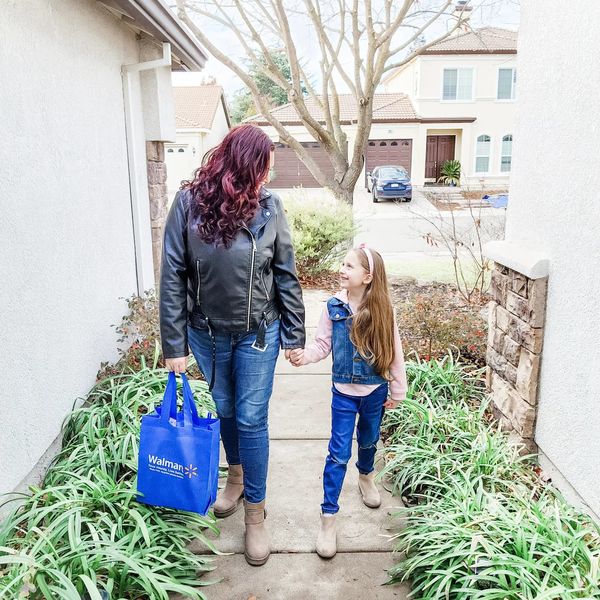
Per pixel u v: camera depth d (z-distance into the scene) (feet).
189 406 7.73
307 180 89.86
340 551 8.69
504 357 11.88
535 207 10.70
